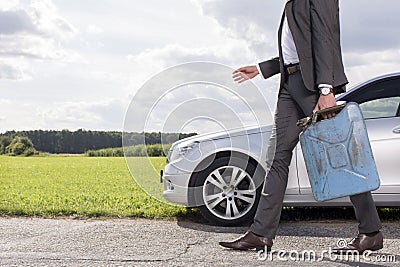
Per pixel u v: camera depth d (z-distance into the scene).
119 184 13.63
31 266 4.68
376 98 6.82
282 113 4.95
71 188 12.28
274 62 5.35
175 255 5.11
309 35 4.70
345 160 4.68
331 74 4.63
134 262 4.84
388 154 6.55
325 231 6.42
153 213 7.43
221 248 5.36
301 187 6.66
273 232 5.05
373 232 4.91
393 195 6.54
